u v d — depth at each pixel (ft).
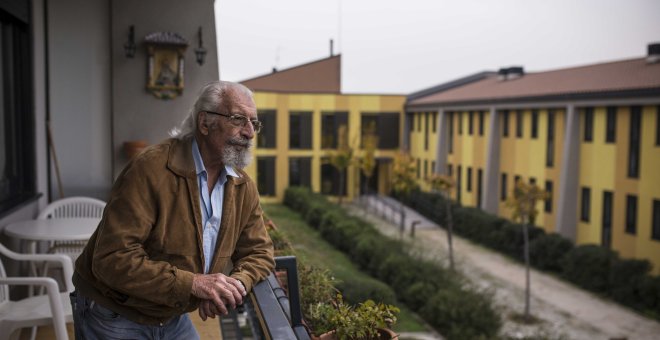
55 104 18.51
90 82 18.71
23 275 15.31
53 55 18.37
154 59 18.74
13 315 9.13
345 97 108.27
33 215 16.37
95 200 15.38
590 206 69.72
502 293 59.88
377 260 58.08
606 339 48.39
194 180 5.39
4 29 15.65
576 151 71.67
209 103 5.44
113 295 5.43
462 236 85.40
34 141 16.75
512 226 74.59
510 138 85.97
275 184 105.09
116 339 5.60
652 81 61.11
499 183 88.69
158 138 19.11
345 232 67.51
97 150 18.88
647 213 60.90
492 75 114.83
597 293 59.98
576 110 71.20
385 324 7.44
